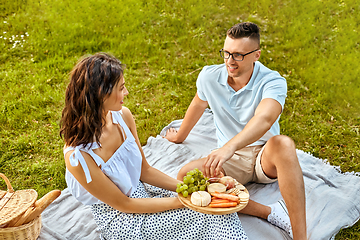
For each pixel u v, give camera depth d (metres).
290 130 3.88
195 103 3.17
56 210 2.71
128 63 5.12
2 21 5.91
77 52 5.31
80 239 2.48
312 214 2.66
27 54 5.16
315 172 3.12
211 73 2.74
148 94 4.51
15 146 3.51
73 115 1.88
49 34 5.64
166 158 3.32
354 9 6.50
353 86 4.61
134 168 2.20
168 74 4.86
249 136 2.25
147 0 6.82
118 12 6.43
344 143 3.67
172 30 5.96
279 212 2.51
